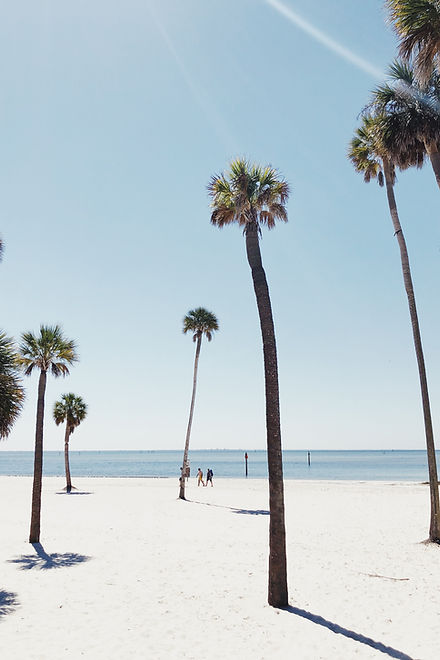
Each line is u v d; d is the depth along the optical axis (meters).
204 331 33.75
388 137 12.31
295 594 9.90
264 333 10.25
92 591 10.16
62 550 14.22
